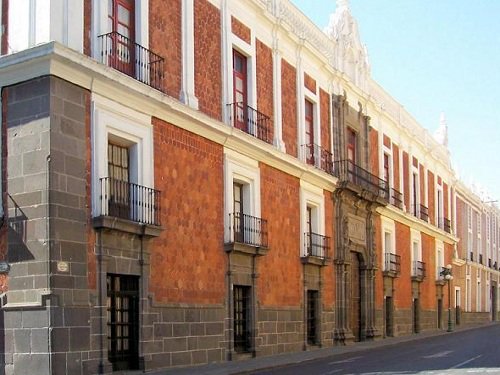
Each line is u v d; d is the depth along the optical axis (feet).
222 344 62.18
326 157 89.04
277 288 73.51
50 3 46.50
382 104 113.80
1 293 46.42
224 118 65.36
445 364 57.21
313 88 86.89
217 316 61.67
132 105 52.70
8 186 46.83
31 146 46.19
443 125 160.15
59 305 44.83
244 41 70.38
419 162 135.54
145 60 54.60
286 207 77.20
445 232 148.46
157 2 56.85
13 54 46.19
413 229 128.26
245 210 69.51
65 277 45.50
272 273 72.64
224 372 52.29
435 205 145.48
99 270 48.16
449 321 134.21
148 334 52.42
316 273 83.35
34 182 45.75
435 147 146.92
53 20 46.57
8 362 45.39
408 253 124.57
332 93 92.68
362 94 101.76
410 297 123.85
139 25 54.44
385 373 50.47
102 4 50.67
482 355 66.13
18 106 47.03
